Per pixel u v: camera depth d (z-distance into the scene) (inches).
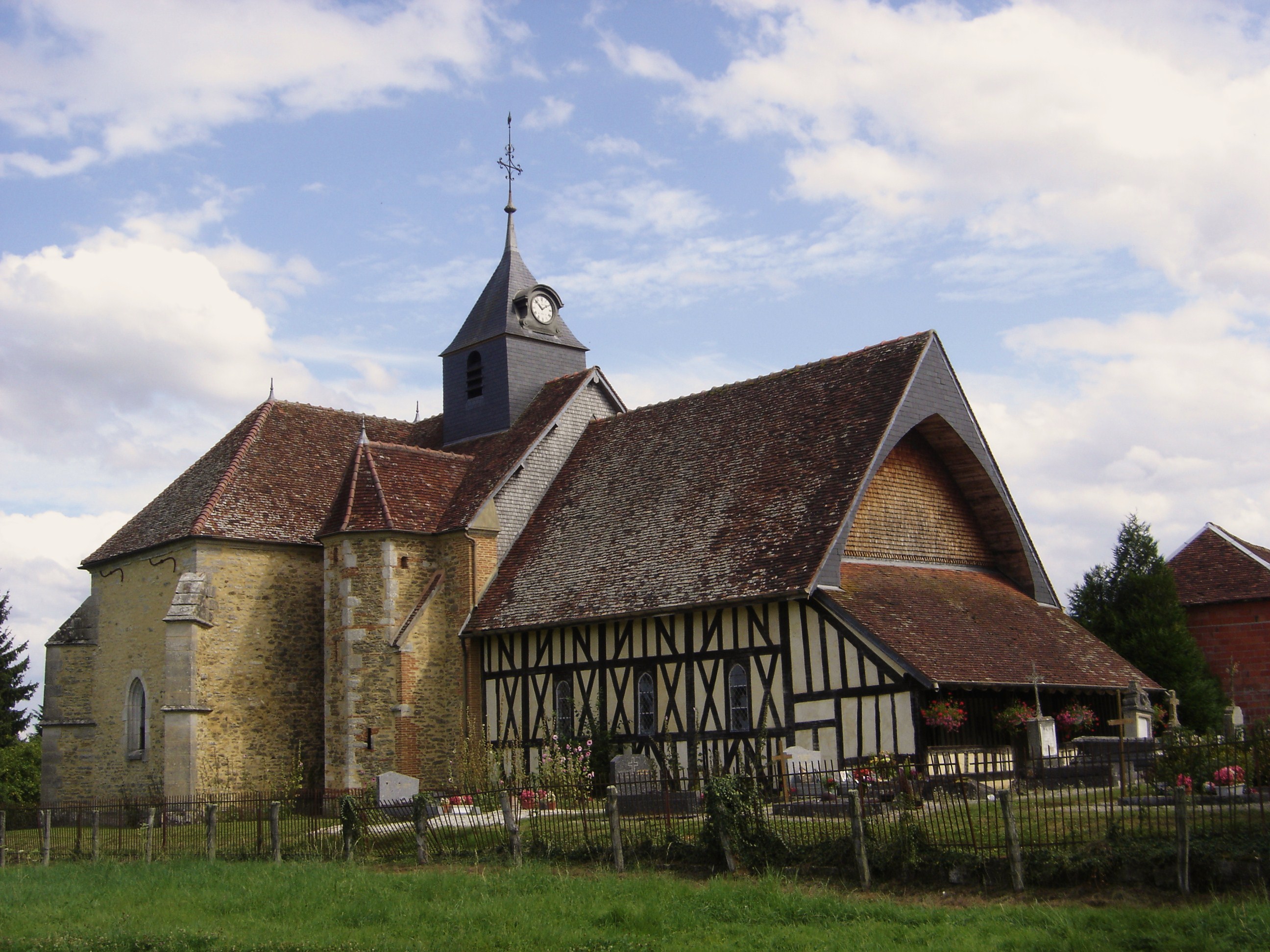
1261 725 601.3
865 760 777.6
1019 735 856.3
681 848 574.9
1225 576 1216.8
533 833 645.9
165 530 1132.5
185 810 907.4
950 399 964.0
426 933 456.1
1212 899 428.1
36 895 588.1
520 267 1299.2
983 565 1027.3
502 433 1222.9
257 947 442.9
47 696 1194.0
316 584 1142.3
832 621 810.2
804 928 430.6
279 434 1235.2
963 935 406.0
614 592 947.3
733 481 976.3
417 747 1017.5
